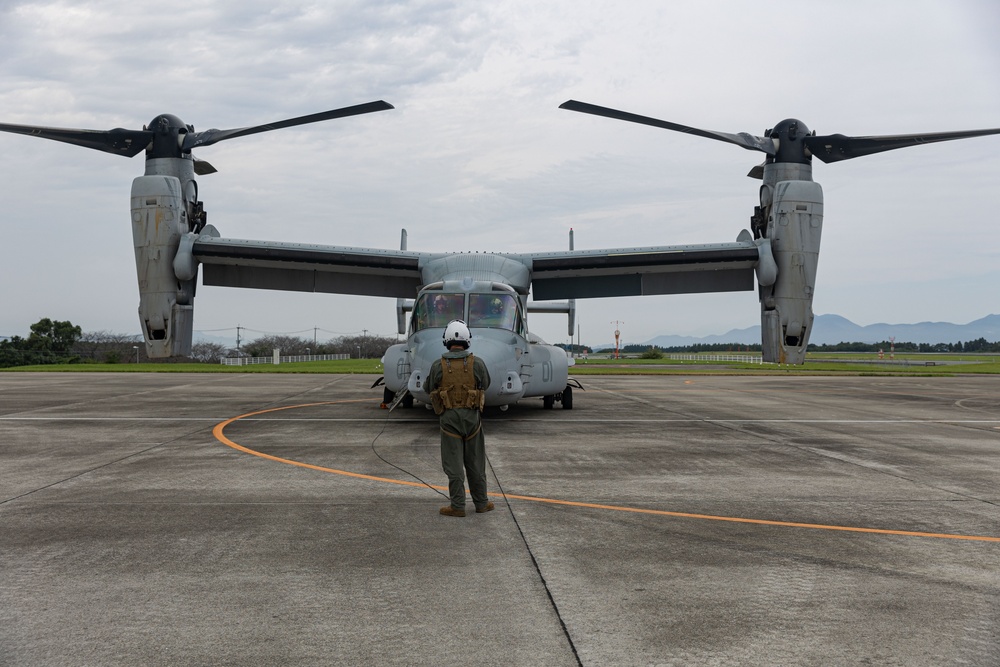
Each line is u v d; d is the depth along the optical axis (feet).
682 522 19.86
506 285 46.29
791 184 82.28
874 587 14.71
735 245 79.30
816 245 82.74
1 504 21.53
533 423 43.65
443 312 44.21
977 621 12.99
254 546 17.35
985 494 23.65
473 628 12.63
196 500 22.25
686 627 12.69
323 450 32.24
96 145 82.89
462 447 20.62
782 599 14.03
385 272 74.02
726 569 15.81
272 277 81.10
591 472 27.35
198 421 43.14
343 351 342.85
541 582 14.97
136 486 24.23
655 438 36.99
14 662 11.18
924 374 112.27
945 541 18.07
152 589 14.40
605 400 61.21
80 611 13.24
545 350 49.21
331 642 12.02
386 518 20.16
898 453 32.35
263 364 166.61
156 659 11.34
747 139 84.94
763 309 85.15
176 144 83.20
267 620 12.91
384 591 14.39
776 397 64.95
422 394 39.65
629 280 80.28
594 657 11.50
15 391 66.90
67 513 20.49
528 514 20.74
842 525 19.61
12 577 15.05
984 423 44.57
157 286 80.23
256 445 33.68
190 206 84.28
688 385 84.02
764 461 30.01
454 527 19.24
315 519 19.99
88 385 76.28
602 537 18.34
